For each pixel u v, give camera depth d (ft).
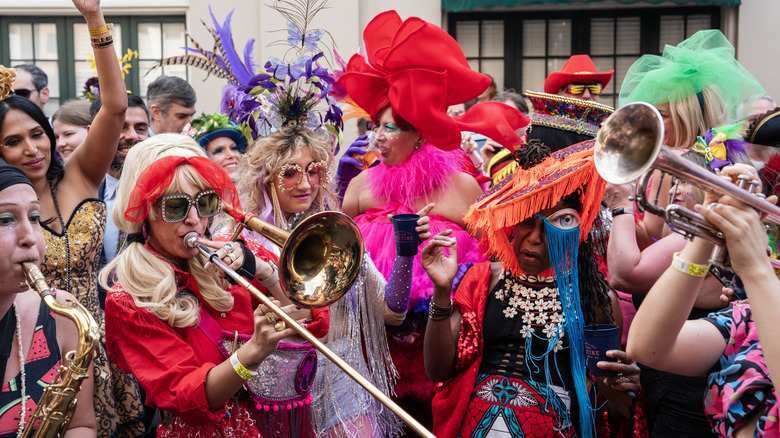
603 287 8.50
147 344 7.00
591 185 7.94
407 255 9.09
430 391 10.96
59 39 30.12
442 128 10.82
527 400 7.97
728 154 7.08
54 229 10.43
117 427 10.55
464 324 8.43
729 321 6.63
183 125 16.83
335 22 26.37
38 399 6.97
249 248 8.38
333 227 7.36
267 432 7.91
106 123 10.66
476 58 29.50
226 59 11.38
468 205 11.51
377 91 11.61
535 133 9.05
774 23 27.02
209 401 6.78
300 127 9.82
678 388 7.93
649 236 10.16
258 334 6.61
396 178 11.50
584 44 29.22
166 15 29.30
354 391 9.49
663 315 5.96
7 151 10.03
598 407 8.43
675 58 10.27
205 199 7.36
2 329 6.93
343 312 9.58
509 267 8.36
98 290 11.27
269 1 27.02
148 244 7.50
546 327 8.18
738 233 5.32
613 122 5.41
